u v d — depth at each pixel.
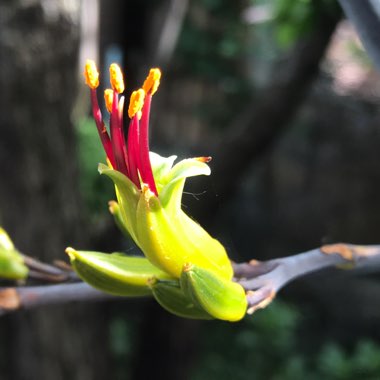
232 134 8.51
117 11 9.35
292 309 14.92
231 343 13.11
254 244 17.16
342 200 17.25
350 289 15.84
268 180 17.25
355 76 17.48
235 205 17.14
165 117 13.30
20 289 2.00
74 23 5.63
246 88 12.29
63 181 6.02
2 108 5.57
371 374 12.81
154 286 1.76
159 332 9.57
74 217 6.16
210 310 1.67
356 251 1.96
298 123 17.12
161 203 1.77
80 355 6.55
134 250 1.98
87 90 7.24
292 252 17.11
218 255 1.81
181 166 1.81
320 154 17.19
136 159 1.78
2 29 5.39
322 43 8.01
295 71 8.25
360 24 2.03
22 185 5.77
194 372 12.55
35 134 5.73
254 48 13.35
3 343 6.19
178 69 12.35
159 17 9.40
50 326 6.30
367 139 17.03
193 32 11.49
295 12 7.30
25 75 5.54
